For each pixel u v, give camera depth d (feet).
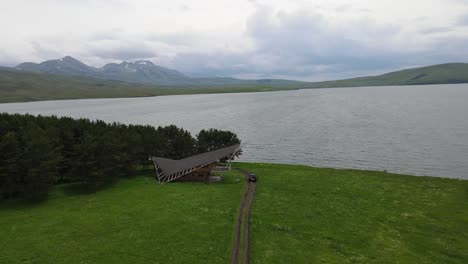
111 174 220.84
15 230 140.46
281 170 280.72
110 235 137.80
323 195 208.03
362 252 134.51
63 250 123.85
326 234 149.69
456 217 173.17
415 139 450.30
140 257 120.67
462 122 562.66
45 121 234.38
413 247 140.56
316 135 511.40
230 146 291.58
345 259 127.95
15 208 168.96
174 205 177.37
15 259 116.57
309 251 132.57
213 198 193.88
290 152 408.26
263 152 412.16
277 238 142.61
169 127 302.86
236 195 203.31
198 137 318.86
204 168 243.81
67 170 218.59
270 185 229.86
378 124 591.78
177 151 288.92
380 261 127.95
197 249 128.57
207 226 151.12
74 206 173.27
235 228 151.33
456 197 205.77
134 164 244.42
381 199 202.08
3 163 169.78
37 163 178.60
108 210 167.22
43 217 156.46
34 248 124.77
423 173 309.01
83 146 201.36
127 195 193.88
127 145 236.02
